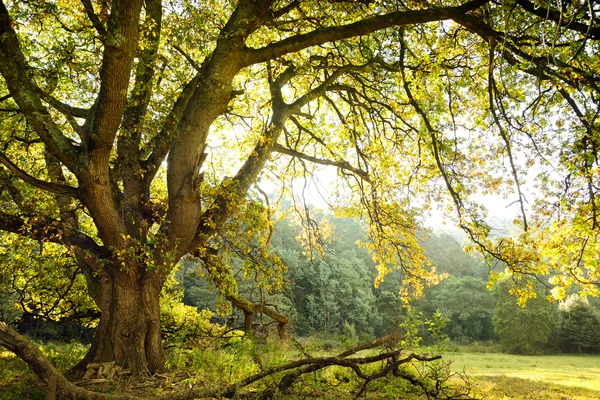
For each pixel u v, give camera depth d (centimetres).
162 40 948
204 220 905
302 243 1540
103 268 853
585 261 729
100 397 529
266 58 825
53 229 838
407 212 1332
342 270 5244
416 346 729
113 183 936
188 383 673
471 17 737
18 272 1305
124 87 679
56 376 499
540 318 4631
